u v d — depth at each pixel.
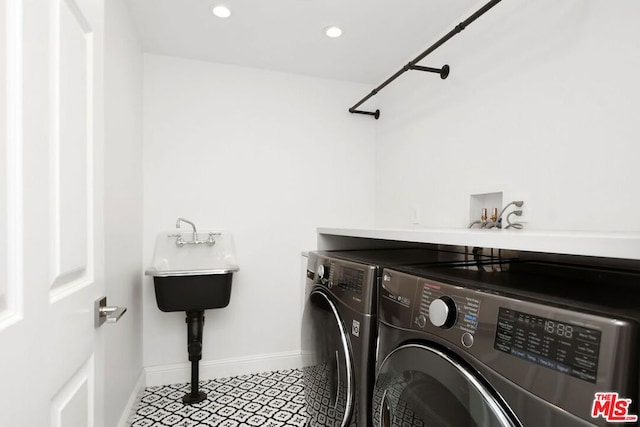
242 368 2.38
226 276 2.06
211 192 2.36
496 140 1.63
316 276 1.43
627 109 1.12
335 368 1.16
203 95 2.36
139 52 2.08
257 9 1.80
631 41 1.12
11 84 0.50
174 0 1.73
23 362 0.51
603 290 0.70
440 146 2.02
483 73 1.71
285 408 1.92
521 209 1.49
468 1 1.73
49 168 0.60
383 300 0.96
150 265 2.22
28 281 0.53
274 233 2.50
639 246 0.51
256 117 2.47
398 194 2.45
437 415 0.72
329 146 2.65
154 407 1.93
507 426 0.57
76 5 0.71
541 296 0.64
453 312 0.71
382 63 2.40
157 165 2.25
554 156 1.36
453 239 0.89
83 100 0.75
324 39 2.10
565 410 0.50
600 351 0.47
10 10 0.49
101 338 0.87
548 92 1.38
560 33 1.34
